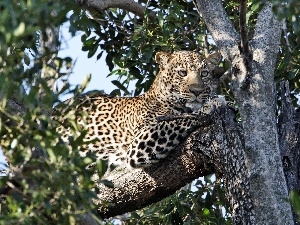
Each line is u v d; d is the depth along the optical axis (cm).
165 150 1344
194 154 1167
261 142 1002
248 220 1072
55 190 766
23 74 775
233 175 1101
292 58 1376
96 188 801
